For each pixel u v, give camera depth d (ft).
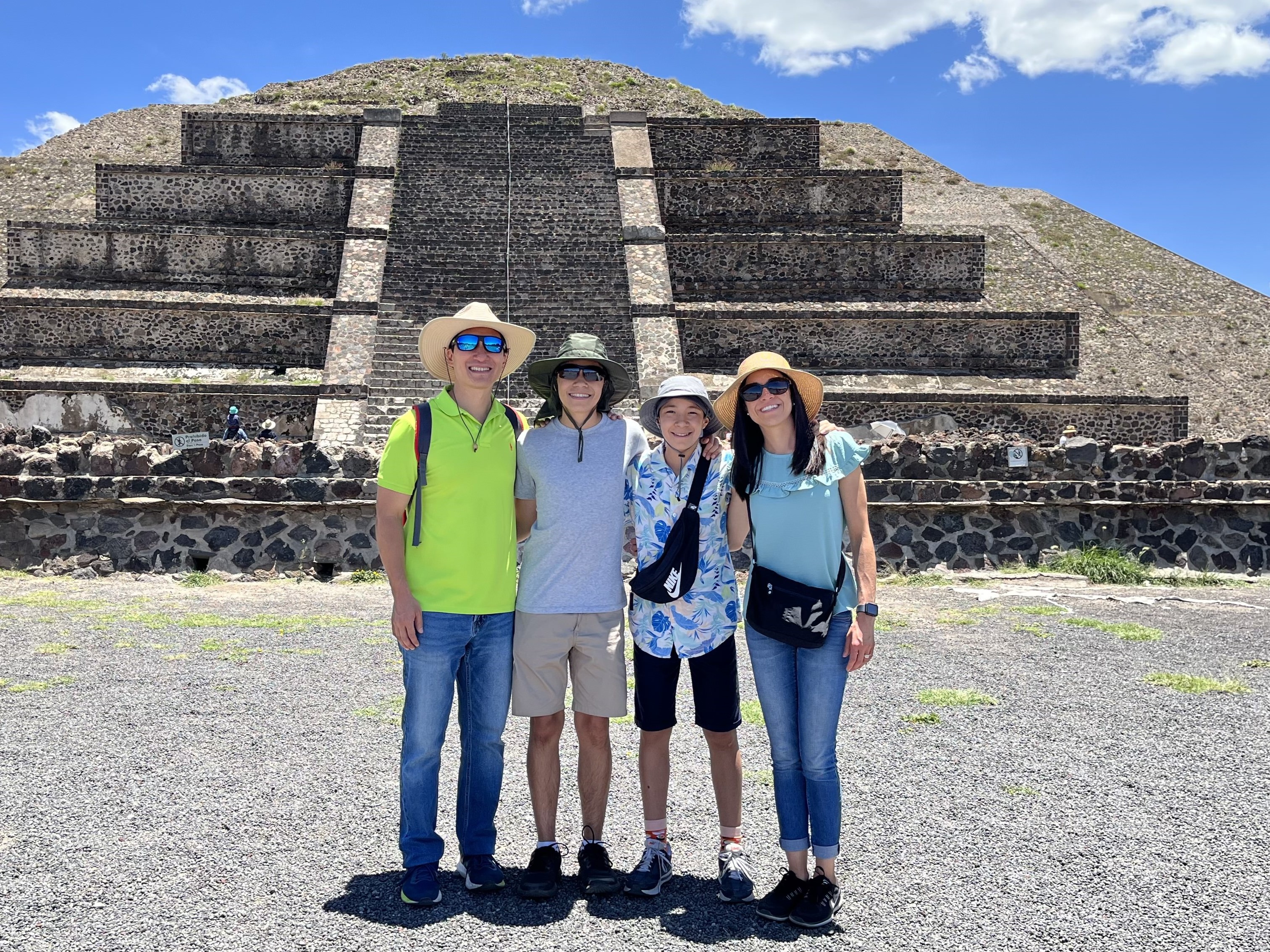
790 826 12.51
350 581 38.60
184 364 92.73
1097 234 131.23
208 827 14.66
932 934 11.69
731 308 96.58
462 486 13.03
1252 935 11.64
